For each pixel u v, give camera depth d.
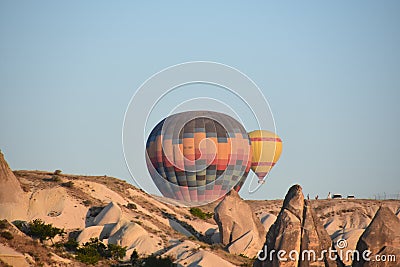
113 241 161.12
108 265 147.00
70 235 164.62
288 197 118.44
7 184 170.38
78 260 144.00
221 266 149.62
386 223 118.19
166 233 170.75
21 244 140.12
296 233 115.44
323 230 116.75
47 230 156.50
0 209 166.62
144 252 157.25
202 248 159.62
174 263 149.25
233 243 168.00
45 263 136.62
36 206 171.75
